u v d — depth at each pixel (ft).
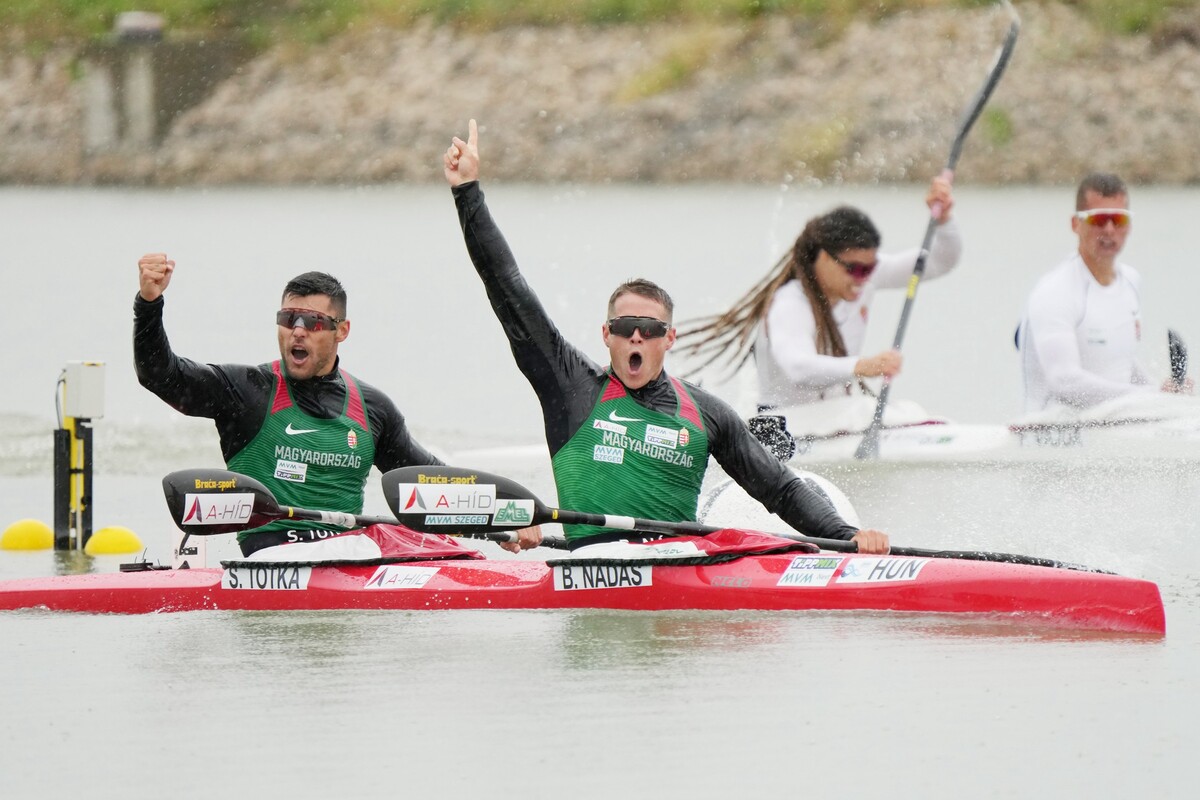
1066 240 291.58
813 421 138.00
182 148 508.94
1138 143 399.65
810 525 89.40
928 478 128.88
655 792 56.18
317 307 90.94
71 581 91.86
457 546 94.32
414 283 277.03
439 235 343.67
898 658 73.97
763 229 324.39
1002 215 332.60
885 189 395.14
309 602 88.84
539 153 458.91
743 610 84.53
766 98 437.17
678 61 456.45
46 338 240.12
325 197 447.83
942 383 185.98
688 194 399.24
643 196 397.80
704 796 55.83
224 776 58.08
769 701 66.95
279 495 92.43
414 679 71.41
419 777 57.77
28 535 118.52
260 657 76.38
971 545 106.63
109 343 234.38
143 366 88.58
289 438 92.02
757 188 410.93
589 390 88.99
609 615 84.64
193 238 355.56
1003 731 62.80
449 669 73.20
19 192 494.59
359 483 94.43
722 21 460.96
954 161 151.12
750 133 433.07
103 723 64.95
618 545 86.99
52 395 200.54
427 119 485.15
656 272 272.31
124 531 115.96
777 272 139.54
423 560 91.45
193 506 87.40
